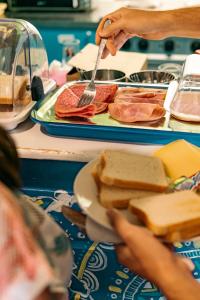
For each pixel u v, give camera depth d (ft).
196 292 1.64
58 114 3.19
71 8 7.59
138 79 3.99
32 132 3.24
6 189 1.25
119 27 3.62
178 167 2.41
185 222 1.90
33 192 2.95
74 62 4.25
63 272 1.71
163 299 2.19
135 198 2.12
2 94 3.23
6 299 1.01
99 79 4.00
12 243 1.06
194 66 3.66
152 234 1.85
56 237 1.72
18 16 7.48
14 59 3.22
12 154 1.44
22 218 1.17
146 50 7.30
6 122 3.14
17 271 1.03
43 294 1.05
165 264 1.71
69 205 2.80
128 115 3.19
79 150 2.98
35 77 3.50
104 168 2.24
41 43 3.70
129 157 2.39
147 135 3.05
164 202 2.04
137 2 7.51
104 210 2.10
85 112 3.21
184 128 3.10
